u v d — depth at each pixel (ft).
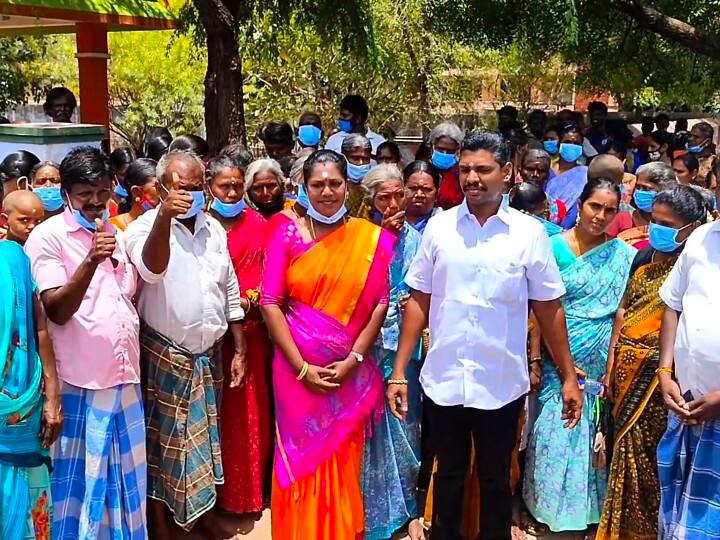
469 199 10.08
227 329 12.36
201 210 11.59
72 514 10.31
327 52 44.93
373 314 11.03
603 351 12.28
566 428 11.44
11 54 51.21
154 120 57.31
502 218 10.22
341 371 10.75
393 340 12.27
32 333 9.35
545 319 10.55
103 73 30.73
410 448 12.69
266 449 13.35
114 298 10.31
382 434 12.07
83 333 9.99
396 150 18.98
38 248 9.96
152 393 11.18
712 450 9.55
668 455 10.11
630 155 31.14
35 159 14.30
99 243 9.36
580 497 12.22
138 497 10.61
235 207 12.94
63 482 10.23
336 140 22.22
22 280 9.22
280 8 26.66
